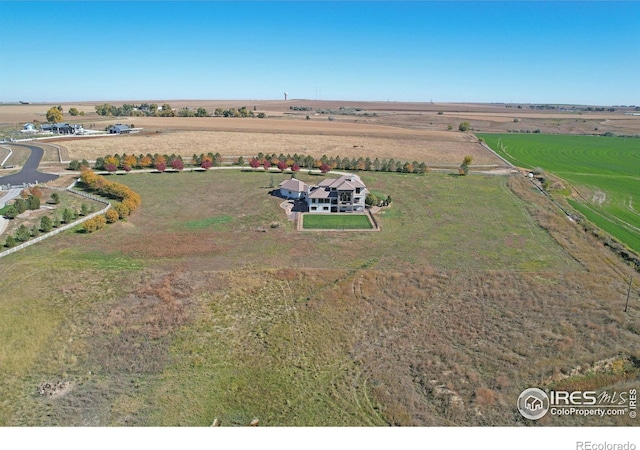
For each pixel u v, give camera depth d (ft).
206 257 165.58
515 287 147.23
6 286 139.64
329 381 105.60
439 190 269.23
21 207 201.77
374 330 125.39
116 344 116.98
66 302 133.80
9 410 95.71
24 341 116.88
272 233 192.65
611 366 108.78
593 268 161.17
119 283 144.77
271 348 117.39
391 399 98.99
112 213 195.83
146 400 99.19
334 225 204.64
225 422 93.15
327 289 144.46
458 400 98.12
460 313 132.87
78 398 99.35
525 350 115.03
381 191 263.49
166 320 126.62
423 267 160.15
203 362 111.96
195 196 246.88
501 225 208.03
